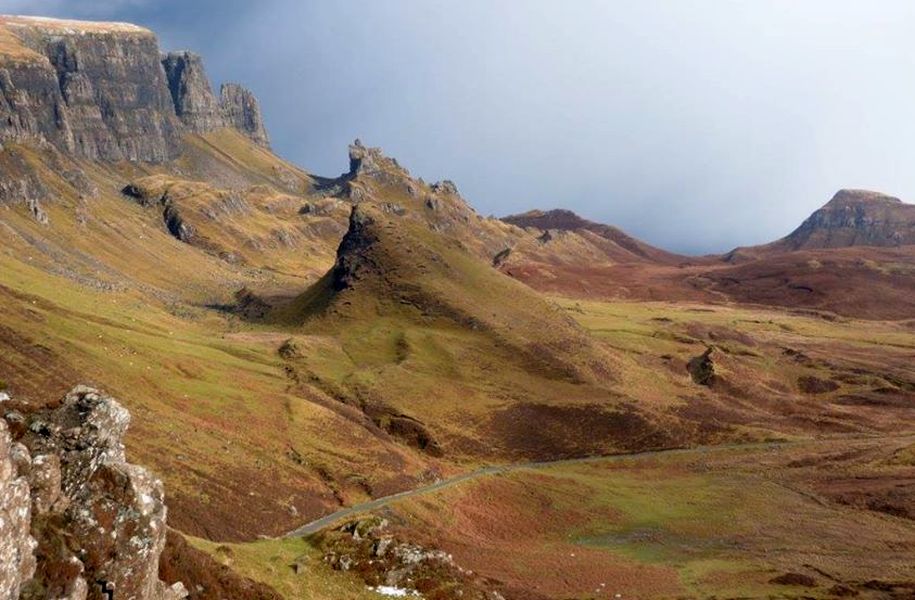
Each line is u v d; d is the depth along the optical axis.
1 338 126.38
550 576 106.00
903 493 149.25
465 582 72.19
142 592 33.91
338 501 128.88
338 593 61.22
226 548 61.66
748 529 136.00
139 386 136.25
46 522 31.98
